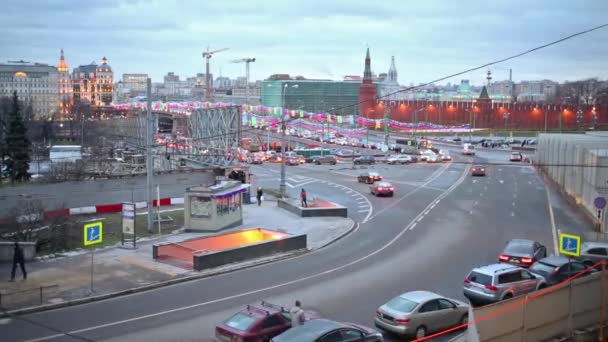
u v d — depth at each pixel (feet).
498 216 158.51
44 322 72.59
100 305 80.07
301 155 347.56
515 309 57.16
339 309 78.74
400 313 67.36
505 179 251.60
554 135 256.73
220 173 196.13
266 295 85.40
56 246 111.96
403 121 655.76
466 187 222.28
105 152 336.29
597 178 142.92
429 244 123.13
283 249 113.19
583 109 609.01
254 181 239.91
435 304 69.97
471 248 118.83
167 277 93.35
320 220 150.41
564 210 169.48
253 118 360.07
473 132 613.52
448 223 147.95
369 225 146.51
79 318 74.38
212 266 99.96
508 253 99.14
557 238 129.08
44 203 152.87
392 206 176.45
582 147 169.58
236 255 104.37
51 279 90.63
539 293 59.41
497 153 406.00
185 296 84.69
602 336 61.00
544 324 59.82
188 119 346.13
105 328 70.59
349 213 164.55
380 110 642.63
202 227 131.95
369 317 75.31
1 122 304.30
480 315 54.65
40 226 116.98
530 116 640.17
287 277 96.12
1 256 100.78
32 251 101.91
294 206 160.56
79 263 101.35
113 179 167.32
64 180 174.09
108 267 98.73
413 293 72.02
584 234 132.87
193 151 252.62
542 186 227.61
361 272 99.76
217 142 216.95
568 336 61.77
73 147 308.40
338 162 340.59
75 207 157.58
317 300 82.94
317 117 381.40
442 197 194.90
